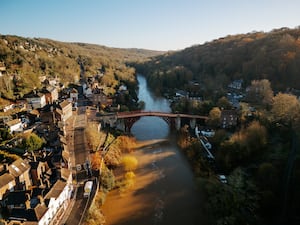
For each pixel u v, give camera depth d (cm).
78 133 7994
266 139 6319
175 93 14825
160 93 15950
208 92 12519
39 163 5281
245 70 13062
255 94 10069
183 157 7506
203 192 5575
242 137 6397
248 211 4575
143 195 5575
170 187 5897
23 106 9750
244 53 14850
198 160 6794
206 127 9131
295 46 11625
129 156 7438
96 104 11781
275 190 4959
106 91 13138
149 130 10000
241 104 9469
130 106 12200
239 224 4322
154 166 6950
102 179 5594
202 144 7600
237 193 4856
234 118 8525
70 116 9725
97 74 18288
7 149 6134
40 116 8706
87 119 9294
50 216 4234
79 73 19688
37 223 3844
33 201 4334
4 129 6812
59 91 13562
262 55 12444
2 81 10519
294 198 4566
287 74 10881
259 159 5953
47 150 6488
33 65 15188
